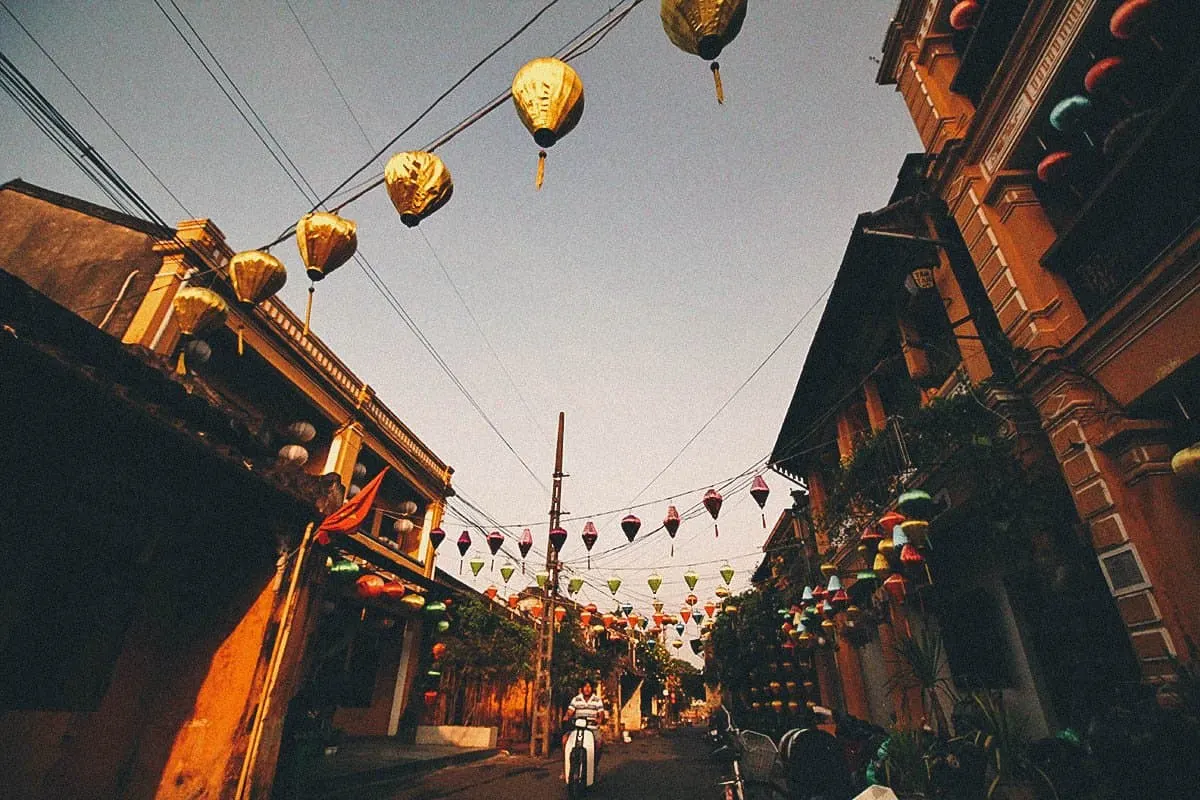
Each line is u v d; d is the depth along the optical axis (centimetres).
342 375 1238
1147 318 429
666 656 3406
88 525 411
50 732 389
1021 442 556
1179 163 416
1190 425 439
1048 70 538
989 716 481
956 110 707
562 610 1741
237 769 468
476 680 1544
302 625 557
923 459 644
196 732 477
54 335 364
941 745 521
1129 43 468
